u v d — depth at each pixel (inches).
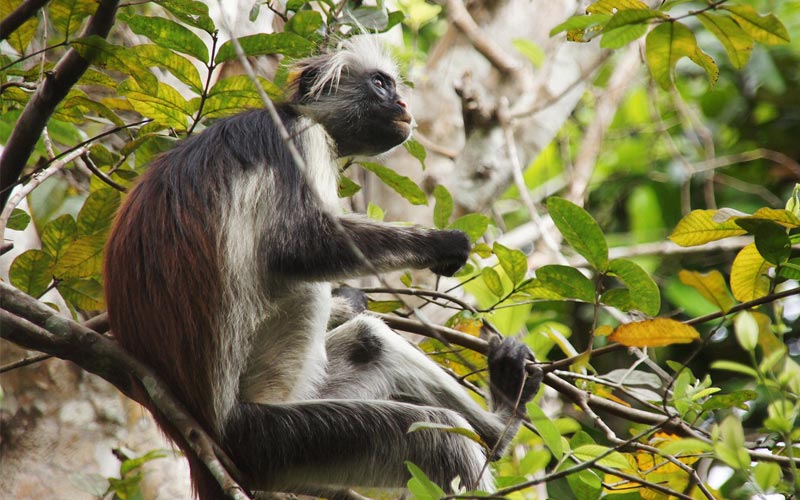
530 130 682.8
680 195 764.6
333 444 365.7
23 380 503.5
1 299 323.3
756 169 778.8
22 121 344.2
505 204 779.4
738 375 669.3
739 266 330.0
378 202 661.3
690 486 346.6
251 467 363.6
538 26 715.4
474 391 444.1
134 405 522.3
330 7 468.4
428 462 369.1
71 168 511.5
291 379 402.0
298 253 372.5
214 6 528.7
